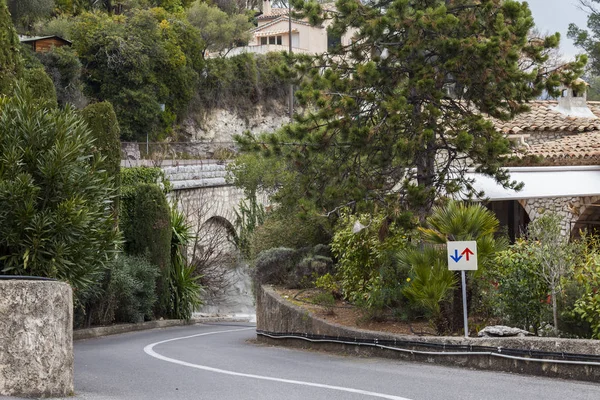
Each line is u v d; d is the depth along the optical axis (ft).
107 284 83.61
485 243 46.96
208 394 33.30
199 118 222.69
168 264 99.09
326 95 56.49
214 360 47.52
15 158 51.85
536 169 69.15
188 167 135.03
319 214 58.70
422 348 44.62
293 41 274.77
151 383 36.81
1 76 69.92
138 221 96.48
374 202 55.88
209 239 137.59
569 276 44.50
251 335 78.79
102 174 59.26
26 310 30.66
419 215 55.47
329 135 57.16
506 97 55.57
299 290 71.26
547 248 44.19
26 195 51.60
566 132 84.69
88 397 31.58
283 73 59.31
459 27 55.21
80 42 193.67
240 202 142.92
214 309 136.77
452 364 42.52
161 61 204.85
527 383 35.94
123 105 195.21
